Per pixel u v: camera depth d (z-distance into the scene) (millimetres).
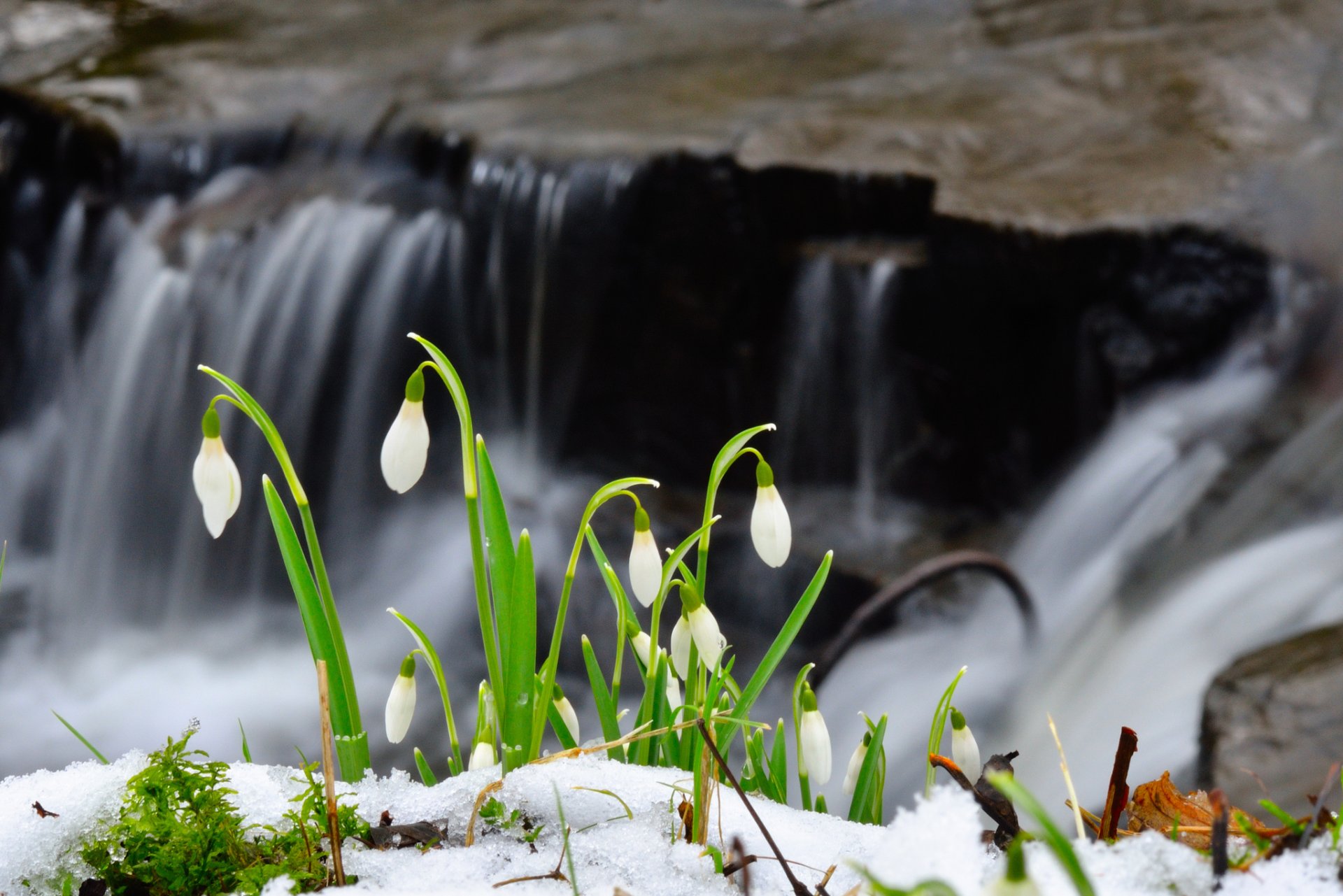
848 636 3879
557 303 8102
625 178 7660
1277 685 3457
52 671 8242
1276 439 5809
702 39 10695
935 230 6734
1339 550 5191
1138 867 1274
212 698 7805
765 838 1473
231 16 11977
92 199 9266
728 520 7570
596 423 8398
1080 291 6387
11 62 10539
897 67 9477
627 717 6719
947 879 1078
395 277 8602
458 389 1579
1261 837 1383
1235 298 6121
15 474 9492
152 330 8906
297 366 8734
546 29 11180
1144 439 6230
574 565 1659
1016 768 5113
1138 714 4898
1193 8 9633
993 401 6977
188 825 1411
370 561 8844
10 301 9594
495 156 8227
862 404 7449
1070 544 6406
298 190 9016
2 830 1406
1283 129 7344
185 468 8938
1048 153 7324
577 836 1508
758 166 7363
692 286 7723
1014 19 10328
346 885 1390
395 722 1697
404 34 11227
